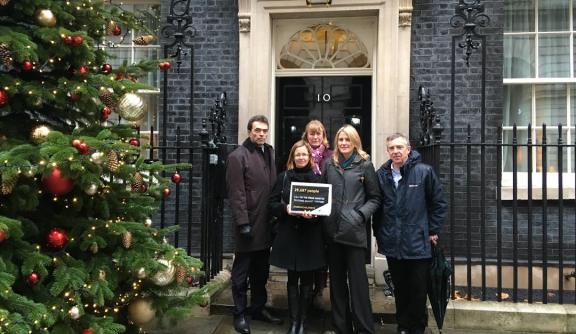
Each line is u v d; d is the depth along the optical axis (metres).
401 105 5.43
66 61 3.19
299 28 5.93
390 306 4.52
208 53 5.81
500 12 5.47
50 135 2.57
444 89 5.48
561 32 5.71
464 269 5.32
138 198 3.46
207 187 4.66
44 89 2.94
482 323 4.18
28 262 2.61
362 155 3.90
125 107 3.27
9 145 2.84
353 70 5.83
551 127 5.69
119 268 3.15
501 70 5.45
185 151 5.84
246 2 5.62
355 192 3.84
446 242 5.41
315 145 4.14
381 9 5.47
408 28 5.45
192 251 5.71
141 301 3.28
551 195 5.29
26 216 3.02
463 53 5.48
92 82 3.15
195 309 4.48
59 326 2.78
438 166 4.38
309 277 3.97
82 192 3.06
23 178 2.77
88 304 3.10
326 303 4.66
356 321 3.79
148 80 6.09
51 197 3.11
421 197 3.78
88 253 3.08
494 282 5.29
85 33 3.00
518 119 5.76
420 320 3.84
